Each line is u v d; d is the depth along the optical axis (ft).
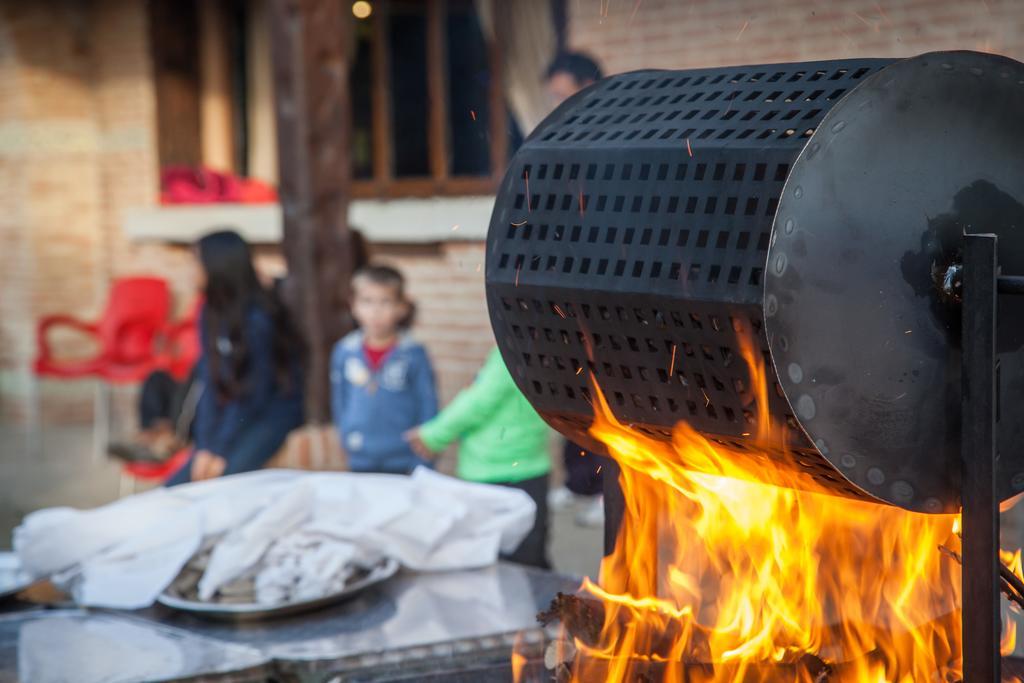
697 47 19.99
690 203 4.06
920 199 3.95
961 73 3.99
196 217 26.40
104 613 7.04
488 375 11.69
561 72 14.02
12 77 28.76
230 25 29.07
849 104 3.83
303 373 13.89
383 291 13.24
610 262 4.22
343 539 7.31
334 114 17.06
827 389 3.85
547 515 12.02
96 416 29.68
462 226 21.30
